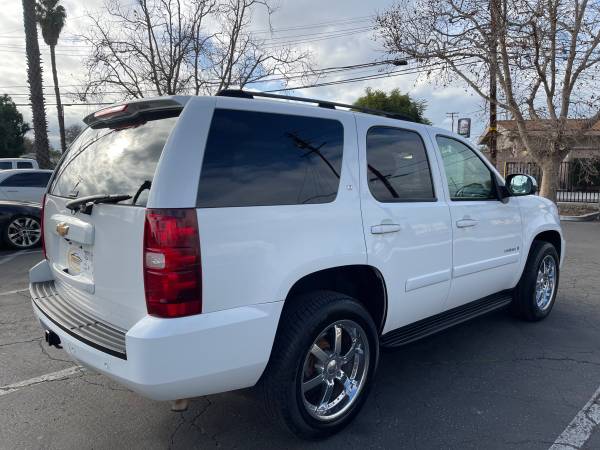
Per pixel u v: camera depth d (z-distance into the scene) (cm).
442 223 375
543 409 340
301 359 277
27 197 1334
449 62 1590
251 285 258
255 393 285
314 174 295
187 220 238
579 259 899
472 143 439
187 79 1446
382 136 347
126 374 237
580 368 407
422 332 372
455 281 396
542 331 496
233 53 1405
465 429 315
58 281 342
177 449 296
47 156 1783
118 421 327
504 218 449
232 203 255
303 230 280
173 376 236
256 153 272
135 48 1399
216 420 328
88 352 257
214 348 245
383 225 325
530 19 1461
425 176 378
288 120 292
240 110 272
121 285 257
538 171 2180
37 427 319
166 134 256
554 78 1627
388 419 328
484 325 513
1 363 419
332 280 332
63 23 2634
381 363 419
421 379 388
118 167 275
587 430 312
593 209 1947
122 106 283
